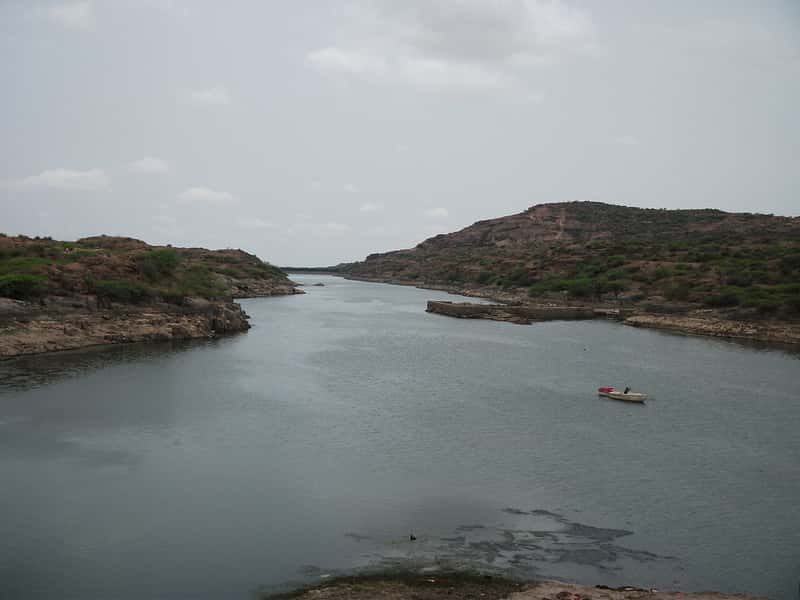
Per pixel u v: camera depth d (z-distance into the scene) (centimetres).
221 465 3183
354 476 3075
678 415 4347
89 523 2512
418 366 6034
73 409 4119
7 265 7531
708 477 3172
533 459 3378
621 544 2442
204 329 7862
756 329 8675
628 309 11600
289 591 2044
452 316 11331
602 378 5619
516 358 6638
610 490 2975
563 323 10412
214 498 2778
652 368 6181
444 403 4547
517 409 4422
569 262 16750
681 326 9481
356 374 5562
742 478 3170
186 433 3684
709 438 3825
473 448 3534
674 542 2475
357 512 2667
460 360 6431
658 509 2777
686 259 14488
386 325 9744
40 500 2711
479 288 18712
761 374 5928
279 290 17300
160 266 8975
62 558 2242
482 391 4972
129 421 3891
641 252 16125
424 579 2116
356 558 2275
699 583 2180
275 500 2772
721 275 12056
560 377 5625
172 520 2555
